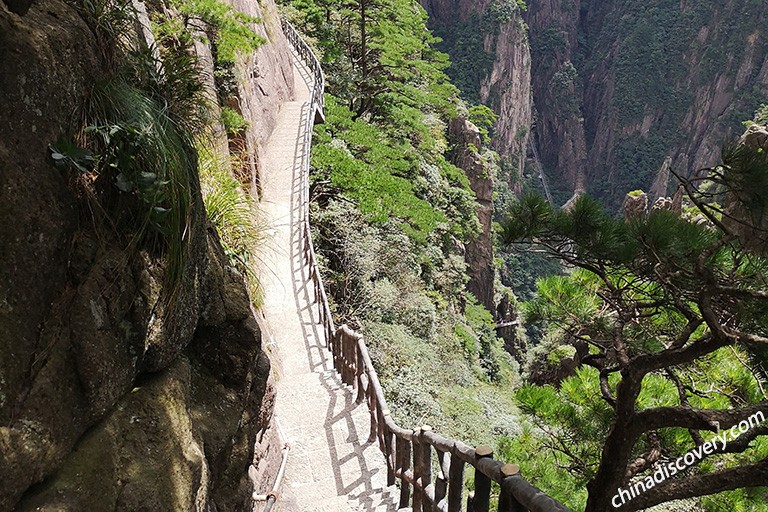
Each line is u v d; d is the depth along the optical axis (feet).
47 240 6.46
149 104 8.38
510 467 8.76
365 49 83.05
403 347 39.86
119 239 7.68
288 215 37.93
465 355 59.16
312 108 55.26
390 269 48.39
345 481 17.53
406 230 53.01
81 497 6.31
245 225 23.84
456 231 81.35
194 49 26.84
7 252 5.97
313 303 29.50
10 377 5.81
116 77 8.16
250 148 38.24
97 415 7.00
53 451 6.20
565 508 7.46
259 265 30.55
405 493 15.69
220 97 34.60
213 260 10.75
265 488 14.43
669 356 9.23
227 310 10.61
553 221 10.44
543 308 13.06
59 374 6.43
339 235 46.01
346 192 49.49
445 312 59.41
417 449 13.98
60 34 7.13
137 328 7.75
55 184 6.69
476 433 36.29
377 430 19.34
